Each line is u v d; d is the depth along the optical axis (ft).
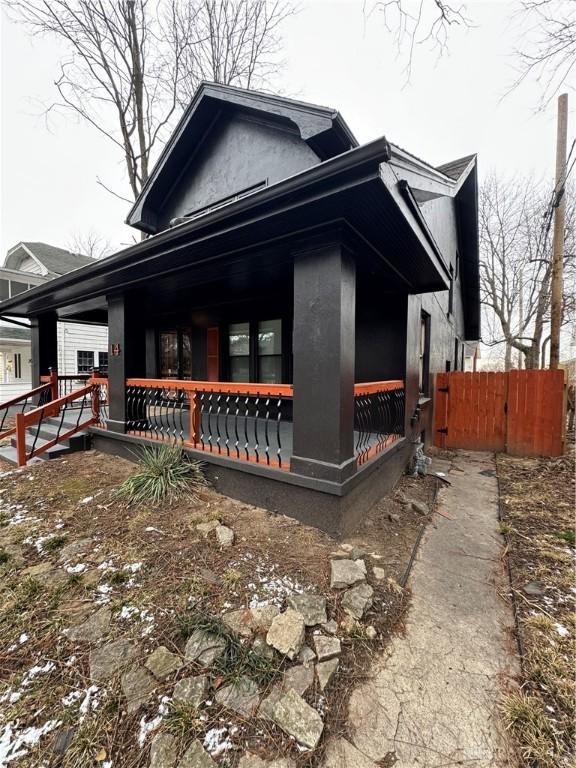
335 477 8.57
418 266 11.96
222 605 6.21
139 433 15.06
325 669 4.99
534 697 4.67
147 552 7.88
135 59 24.22
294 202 7.75
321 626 5.75
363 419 12.76
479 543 9.03
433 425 20.85
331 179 6.94
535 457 18.13
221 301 18.98
